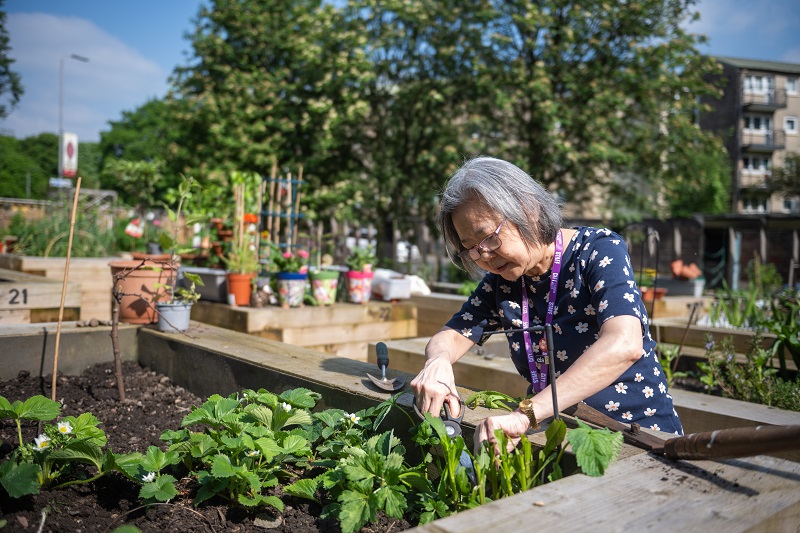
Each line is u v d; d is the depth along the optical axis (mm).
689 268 9336
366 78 14414
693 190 16188
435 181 15297
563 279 1876
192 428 2551
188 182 4133
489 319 2125
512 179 1771
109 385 3180
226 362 2920
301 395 2168
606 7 13391
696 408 3033
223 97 15859
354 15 15336
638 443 1626
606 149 13555
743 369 3811
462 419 1855
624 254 1798
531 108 14234
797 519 1288
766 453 1283
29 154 67438
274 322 5512
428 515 1580
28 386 3082
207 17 16969
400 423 2037
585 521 1174
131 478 1862
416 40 15234
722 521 1176
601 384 1589
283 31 16625
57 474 1934
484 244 1787
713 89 14938
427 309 7414
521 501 1273
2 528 1594
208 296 6004
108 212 12461
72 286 5082
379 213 16172
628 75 13672
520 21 13453
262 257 6266
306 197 13922
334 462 1938
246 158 15281
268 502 1743
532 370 1971
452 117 15695
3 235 10961
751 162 41438
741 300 6617
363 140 16453
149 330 3611
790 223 15133
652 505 1251
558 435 1529
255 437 1966
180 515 1804
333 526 1755
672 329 5211
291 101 16219
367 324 6188
